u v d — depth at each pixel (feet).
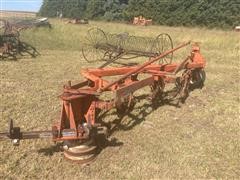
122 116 10.90
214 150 9.18
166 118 11.10
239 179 7.95
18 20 35.45
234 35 31.83
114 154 8.70
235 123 11.00
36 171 7.82
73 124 8.16
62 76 15.92
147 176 7.88
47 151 8.64
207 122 11.00
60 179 7.61
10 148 8.68
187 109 12.02
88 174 7.84
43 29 31.45
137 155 8.70
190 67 13.24
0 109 11.19
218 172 8.19
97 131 8.44
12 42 21.34
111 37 24.25
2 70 16.62
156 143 9.37
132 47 21.74
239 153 9.08
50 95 12.87
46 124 10.23
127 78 10.63
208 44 26.71
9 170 7.77
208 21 58.23
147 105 12.06
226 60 21.42
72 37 28.63
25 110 11.25
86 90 8.65
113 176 7.81
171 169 8.19
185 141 9.58
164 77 11.79
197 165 8.43
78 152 8.11
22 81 14.75
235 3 56.34
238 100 13.28
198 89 14.48
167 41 26.04
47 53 22.13
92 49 23.66
